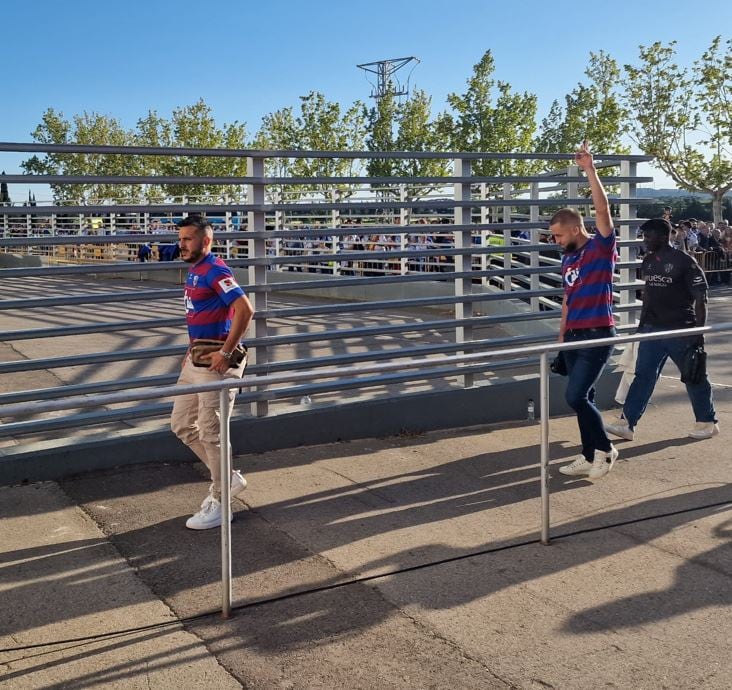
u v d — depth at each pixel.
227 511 3.83
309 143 41.06
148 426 6.29
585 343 4.71
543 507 4.73
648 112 33.94
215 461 4.92
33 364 5.66
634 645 3.62
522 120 38.53
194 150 6.11
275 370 6.69
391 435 7.21
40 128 49.06
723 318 16.05
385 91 48.06
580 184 9.11
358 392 8.66
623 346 8.48
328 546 4.71
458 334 7.76
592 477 5.98
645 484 5.90
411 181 7.27
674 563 4.51
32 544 4.68
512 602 4.03
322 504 5.42
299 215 19.64
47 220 24.22
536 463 6.42
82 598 4.05
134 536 4.82
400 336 12.95
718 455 6.63
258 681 3.33
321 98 41.31
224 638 3.67
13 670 3.40
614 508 5.39
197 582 4.23
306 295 19.09
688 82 33.50
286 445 6.72
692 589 4.18
